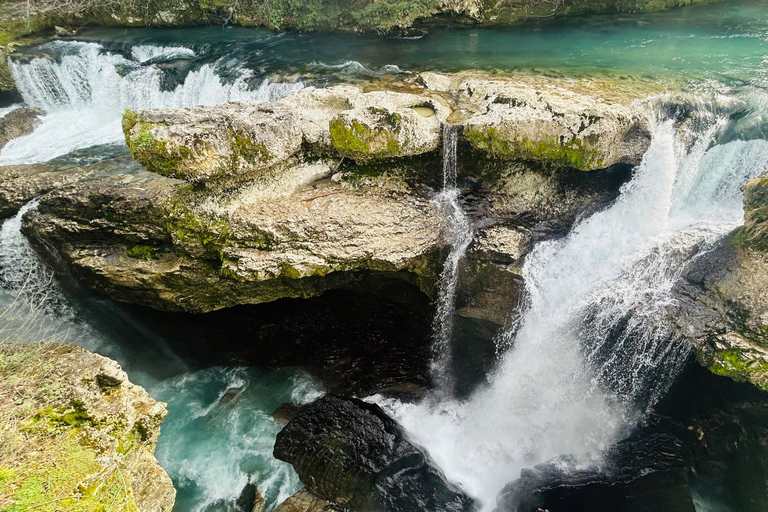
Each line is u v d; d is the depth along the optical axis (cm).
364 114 612
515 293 634
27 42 1292
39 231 734
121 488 371
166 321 817
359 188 662
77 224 711
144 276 686
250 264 610
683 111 664
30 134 1030
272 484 675
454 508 605
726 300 561
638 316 590
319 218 620
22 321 759
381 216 643
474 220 668
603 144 581
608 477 605
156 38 1314
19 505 335
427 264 685
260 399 802
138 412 438
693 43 1008
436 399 755
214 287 700
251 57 1111
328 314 852
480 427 707
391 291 794
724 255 590
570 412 663
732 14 1205
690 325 564
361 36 1227
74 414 403
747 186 605
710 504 609
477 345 695
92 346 832
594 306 614
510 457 673
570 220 659
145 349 852
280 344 848
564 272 640
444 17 1187
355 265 639
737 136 671
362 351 823
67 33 1386
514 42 1106
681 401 614
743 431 559
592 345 630
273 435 743
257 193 631
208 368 859
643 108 649
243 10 1379
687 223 657
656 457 610
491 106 638
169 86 1077
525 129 599
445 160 658
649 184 627
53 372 428
